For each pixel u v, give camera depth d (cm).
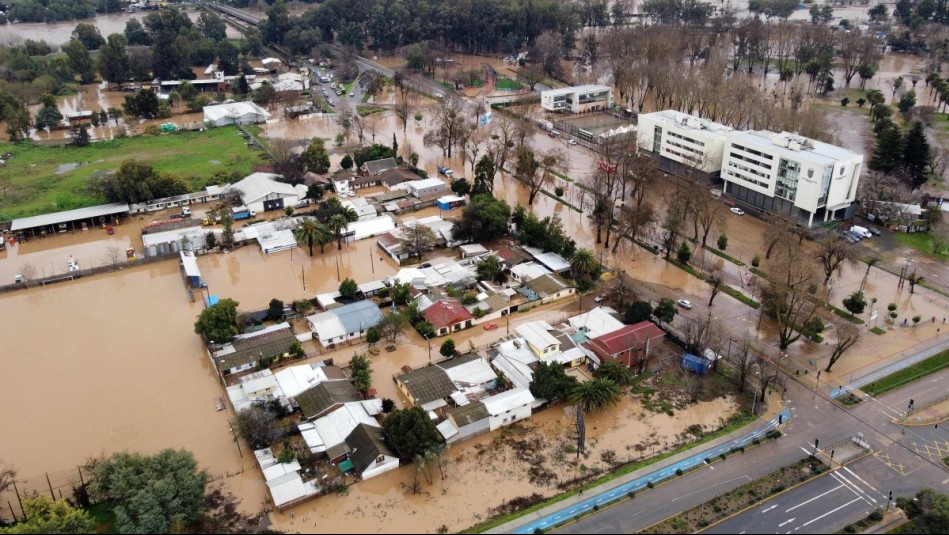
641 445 9875
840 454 9650
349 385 10812
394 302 13162
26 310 13488
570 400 10431
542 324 12194
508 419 10256
